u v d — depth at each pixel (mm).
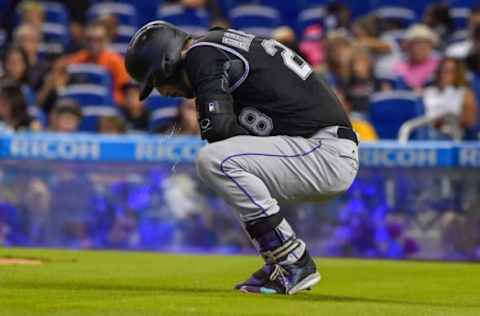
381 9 51781
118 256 26797
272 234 16750
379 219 31250
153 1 53344
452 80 38469
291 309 14836
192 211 31531
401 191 31250
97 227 31844
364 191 31344
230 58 16734
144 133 38500
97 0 53375
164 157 31672
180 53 17172
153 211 31766
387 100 38812
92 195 31844
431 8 50469
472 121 36688
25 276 20094
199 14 50000
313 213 31281
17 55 40688
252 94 16812
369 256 31172
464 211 30938
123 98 41219
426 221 31109
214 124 16391
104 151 31844
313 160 16734
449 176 31031
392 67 44188
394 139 38625
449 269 24719
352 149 17047
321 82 17312
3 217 31703
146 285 18938
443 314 14820
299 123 16812
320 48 46250
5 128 35719
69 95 40344
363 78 40625
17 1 50406
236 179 16562
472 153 30891
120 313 14062
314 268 17062
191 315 13938
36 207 31734
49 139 31781
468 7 52750
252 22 51438
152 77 17312
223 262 25375
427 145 31109
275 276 17047
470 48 44281
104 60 42781
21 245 31641
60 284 18672
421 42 43625
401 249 31203
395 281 21250
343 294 18219
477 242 30797
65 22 50906
